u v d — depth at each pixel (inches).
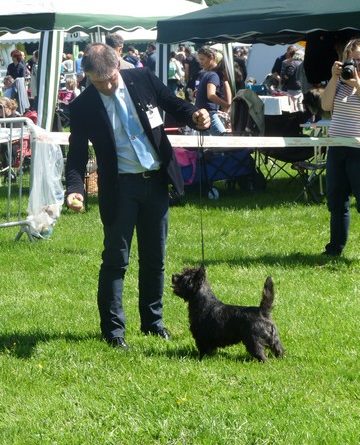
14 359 261.9
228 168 593.9
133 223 267.9
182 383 235.1
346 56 372.8
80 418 212.4
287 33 575.8
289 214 522.9
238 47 1380.4
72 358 261.1
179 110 267.1
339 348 268.1
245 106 607.2
